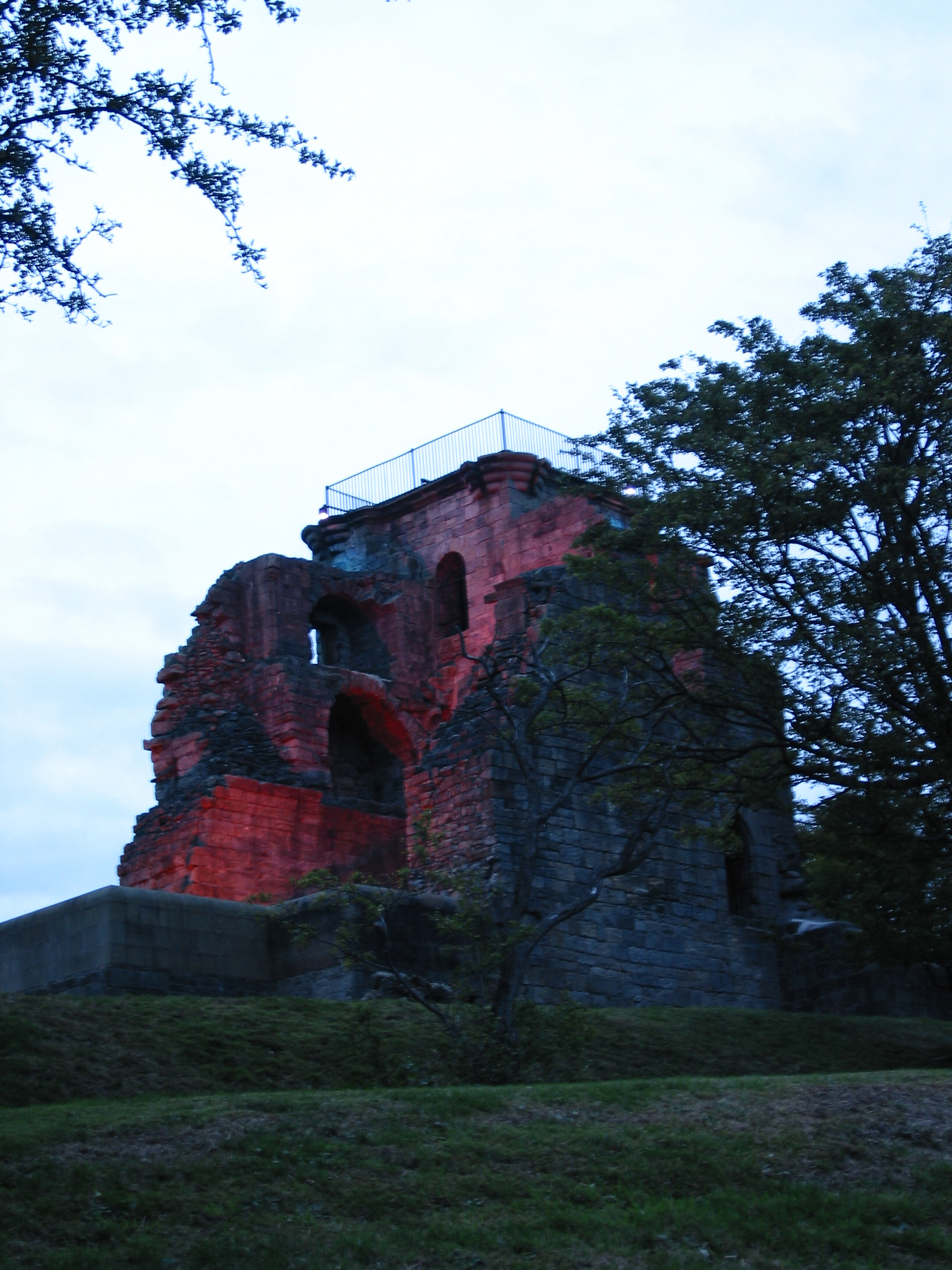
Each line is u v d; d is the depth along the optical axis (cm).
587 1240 1378
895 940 2823
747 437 2784
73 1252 1274
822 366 2778
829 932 3369
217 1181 1438
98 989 2470
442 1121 1638
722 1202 1463
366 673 4234
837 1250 1377
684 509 2783
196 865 3525
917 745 2728
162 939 2555
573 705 2742
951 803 2812
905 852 2809
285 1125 1588
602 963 3033
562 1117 1677
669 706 3100
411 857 2753
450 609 4578
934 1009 3294
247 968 2644
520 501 4566
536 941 2269
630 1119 1677
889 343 2789
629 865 2459
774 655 2758
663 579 2884
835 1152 1571
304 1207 1402
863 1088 1773
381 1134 1584
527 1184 1489
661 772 2902
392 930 2633
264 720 3872
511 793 3016
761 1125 1650
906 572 2717
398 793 4200
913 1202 1459
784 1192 1485
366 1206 1419
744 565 2809
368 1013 2188
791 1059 2644
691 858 3297
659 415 2923
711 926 3284
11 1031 2042
